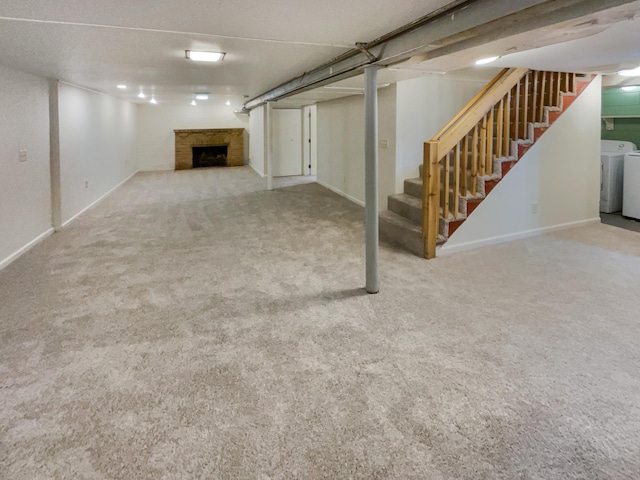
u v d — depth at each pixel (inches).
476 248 168.4
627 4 59.0
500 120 164.9
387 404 73.9
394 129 202.2
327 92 232.4
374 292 124.9
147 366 87.2
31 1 77.4
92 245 179.5
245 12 84.4
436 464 60.3
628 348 91.7
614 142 236.7
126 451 63.6
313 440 65.5
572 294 121.7
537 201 182.2
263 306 116.9
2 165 152.3
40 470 59.9
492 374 82.7
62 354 91.8
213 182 373.1
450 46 94.9
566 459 60.7
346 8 82.1
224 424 69.4
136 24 93.2
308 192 310.8
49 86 198.1
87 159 257.9
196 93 287.6
